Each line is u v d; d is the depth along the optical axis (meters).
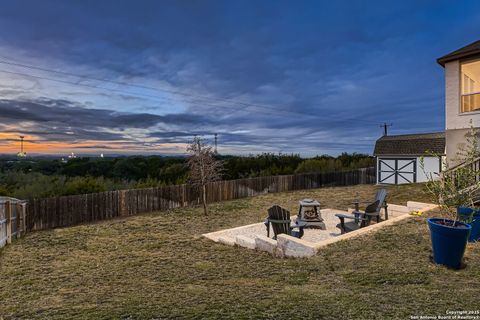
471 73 10.96
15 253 7.13
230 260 5.72
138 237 8.44
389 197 12.24
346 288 3.63
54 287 4.80
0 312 3.79
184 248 6.98
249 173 25.06
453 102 10.15
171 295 3.92
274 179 18.80
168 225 10.09
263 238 6.30
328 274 4.23
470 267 4.06
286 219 6.94
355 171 23.70
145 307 3.46
